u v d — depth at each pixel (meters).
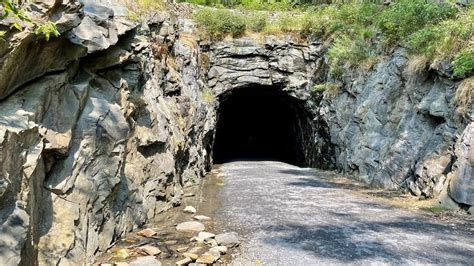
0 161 5.41
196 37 23.22
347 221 10.79
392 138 16.20
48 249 6.73
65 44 8.12
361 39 20.19
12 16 6.31
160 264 7.55
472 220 10.88
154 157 12.01
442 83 13.98
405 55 16.30
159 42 15.88
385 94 17.14
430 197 12.92
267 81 24.66
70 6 7.79
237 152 39.19
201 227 10.05
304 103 25.02
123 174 9.85
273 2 29.66
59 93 7.96
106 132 9.01
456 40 13.67
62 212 7.30
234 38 24.20
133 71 11.55
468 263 7.91
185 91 17.62
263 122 37.75
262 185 16.45
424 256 8.25
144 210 10.62
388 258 8.16
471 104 12.34
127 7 13.93
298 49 24.58
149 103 12.28
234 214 11.55
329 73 22.22
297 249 8.66
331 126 21.50
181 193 13.81
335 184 16.73
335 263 7.93
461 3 15.63
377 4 20.73
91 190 8.24
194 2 28.12
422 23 16.25
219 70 24.06
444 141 13.27
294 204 12.78
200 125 19.41
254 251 8.57
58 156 7.63
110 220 8.92
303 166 27.83
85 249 7.57
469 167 11.59
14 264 5.18
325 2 26.98
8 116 6.32
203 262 7.73
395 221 10.78
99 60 9.73
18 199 5.79
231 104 34.66
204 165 20.03
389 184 15.47
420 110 14.55
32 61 7.10
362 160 17.70
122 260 7.88
